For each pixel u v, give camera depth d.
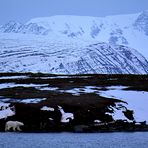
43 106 91.81
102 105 95.75
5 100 101.19
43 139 74.62
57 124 85.56
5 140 73.06
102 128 85.75
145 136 80.00
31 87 128.12
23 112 88.44
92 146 68.06
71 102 96.56
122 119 90.12
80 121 87.06
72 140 74.06
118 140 74.62
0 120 86.12
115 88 126.81
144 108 99.81
